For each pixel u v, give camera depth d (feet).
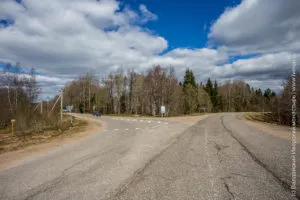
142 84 176.24
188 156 20.20
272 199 10.82
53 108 70.69
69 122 66.03
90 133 42.55
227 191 11.83
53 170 16.52
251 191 11.79
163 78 150.82
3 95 75.66
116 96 199.21
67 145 28.55
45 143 31.27
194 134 36.96
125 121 78.84
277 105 75.77
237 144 26.32
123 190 12.21
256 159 18.63
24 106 63.72
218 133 38.14
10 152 25.08
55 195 11.79
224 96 278.87
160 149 23.76
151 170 15.89
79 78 225.56
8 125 63.05
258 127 49.65
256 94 294.25
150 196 11.33
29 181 14.11
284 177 13.96
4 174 15.83
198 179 13.80
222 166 16.69
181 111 171.32
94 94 224.94
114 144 27.81
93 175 14.99
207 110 220.84
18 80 85.40
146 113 175.52
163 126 54.13
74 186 13.02
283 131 40.60
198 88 216.13
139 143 28.07
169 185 12.85
